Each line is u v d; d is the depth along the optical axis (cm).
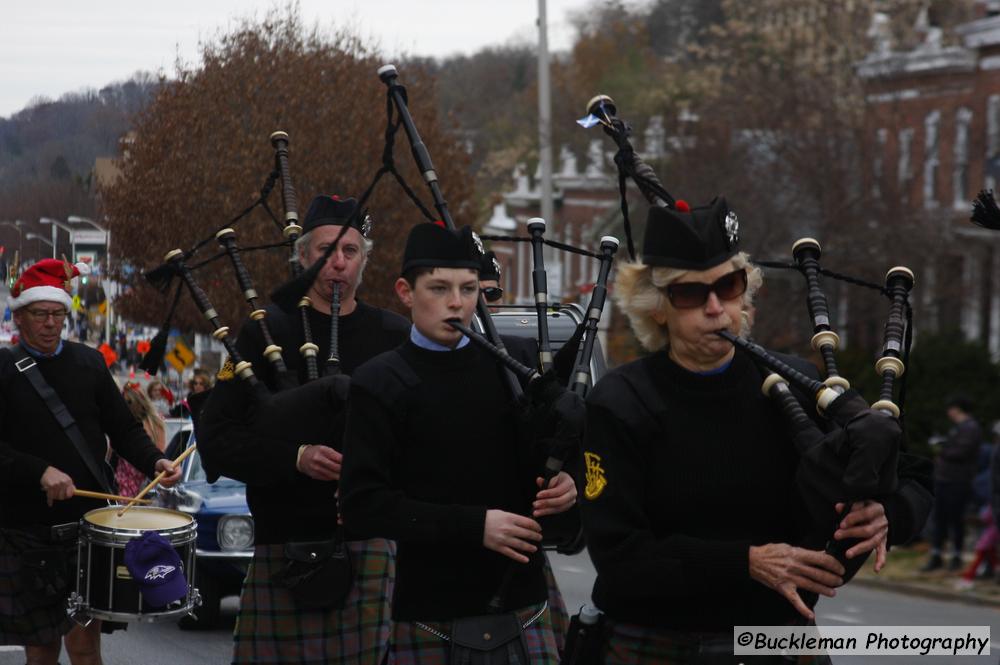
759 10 4519
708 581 515
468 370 637
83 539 887
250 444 751
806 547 515
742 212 2945
